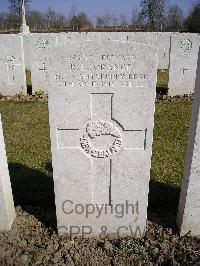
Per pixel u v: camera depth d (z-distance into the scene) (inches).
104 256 41.5
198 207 42.8
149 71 37.0
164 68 169.5
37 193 54.3
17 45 108.4
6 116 93.0
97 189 43.1
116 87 37.8
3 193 42.9
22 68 111.2
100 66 37.0
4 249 42.3
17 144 74.0
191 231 44.5
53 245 43.2
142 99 38.2
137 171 41.9
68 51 36.5
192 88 112.4
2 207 43.9
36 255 41.2
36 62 110.3
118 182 42.6
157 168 62.6
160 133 79.8
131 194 43.2
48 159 66.4
